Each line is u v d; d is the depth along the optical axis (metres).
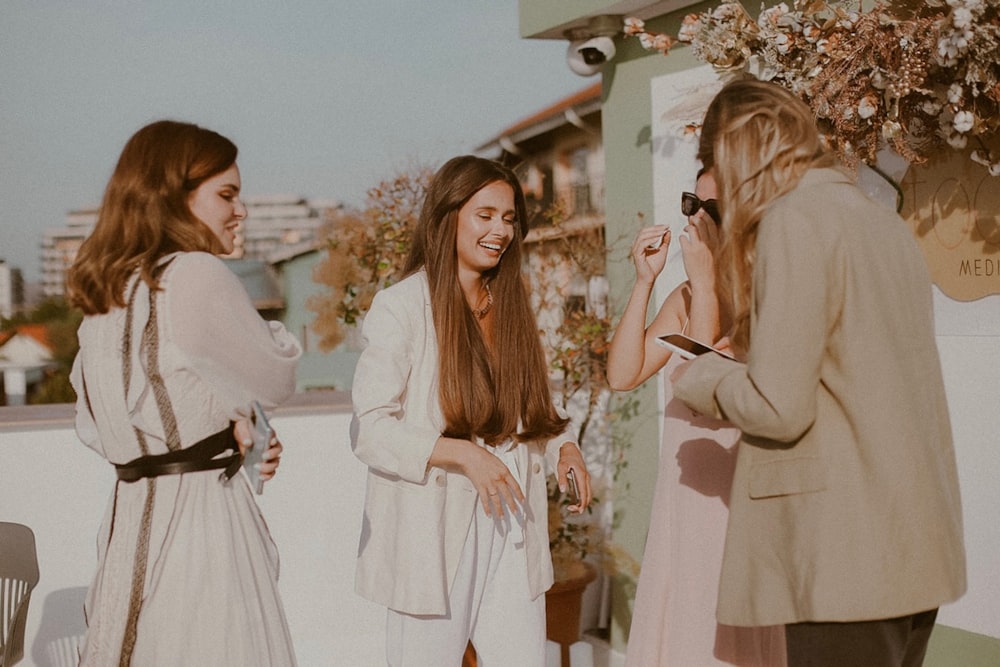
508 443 2.95
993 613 3.43
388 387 2.73
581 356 5.33
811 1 3.31
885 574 2.00
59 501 4.82
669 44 3.76
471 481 2.71
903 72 3.03
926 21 2.98
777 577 2.09
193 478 2.49
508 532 2.95
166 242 2.50
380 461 2.70
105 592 2.48
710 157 2.34
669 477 2.80
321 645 4.94
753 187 2.21
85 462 4.88
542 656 2.98
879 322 2.05
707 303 2.69
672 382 2.29
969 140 3.23
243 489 2.62
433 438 2.68
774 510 2.10
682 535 2.74
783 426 2.00
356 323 6.48
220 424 2.53
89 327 2.51
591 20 4.57
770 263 2.05
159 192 2.50
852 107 3.18
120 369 2.44
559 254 5.88
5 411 9.10
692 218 2.70
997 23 2.82
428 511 2.76
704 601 2.69
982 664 3.46
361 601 5.19
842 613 1.99
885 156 3.62
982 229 3.33
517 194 2.92
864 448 2.02
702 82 4.27
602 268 5.63
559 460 3.08
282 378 2.57
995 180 3.28
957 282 3.44
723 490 2.68
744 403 2.05
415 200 6.20
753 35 3.45
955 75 2.98
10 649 3.03
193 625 2.46
